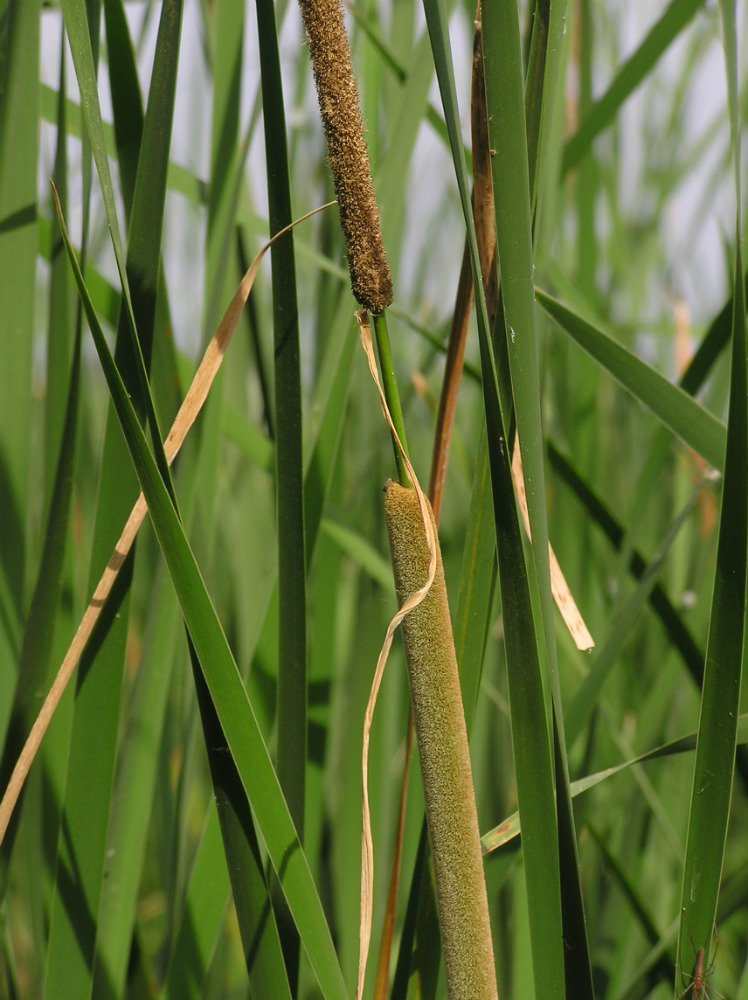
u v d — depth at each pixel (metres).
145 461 1.32
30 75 1.46
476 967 1.32
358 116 1.31
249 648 1.65
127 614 1.44
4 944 1.50
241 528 2.03
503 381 1.39
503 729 2.14
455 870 1.32
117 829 1.49
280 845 1.35
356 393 2.20
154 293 1.41
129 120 1.45
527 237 1.32
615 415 2.66
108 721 1.44
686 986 1.36
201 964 1.47
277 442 1.40
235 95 1.50
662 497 2.49
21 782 1.39
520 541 1.33
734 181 1.31
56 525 1.45
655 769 1.92
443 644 1.32
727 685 1.34
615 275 2.62
